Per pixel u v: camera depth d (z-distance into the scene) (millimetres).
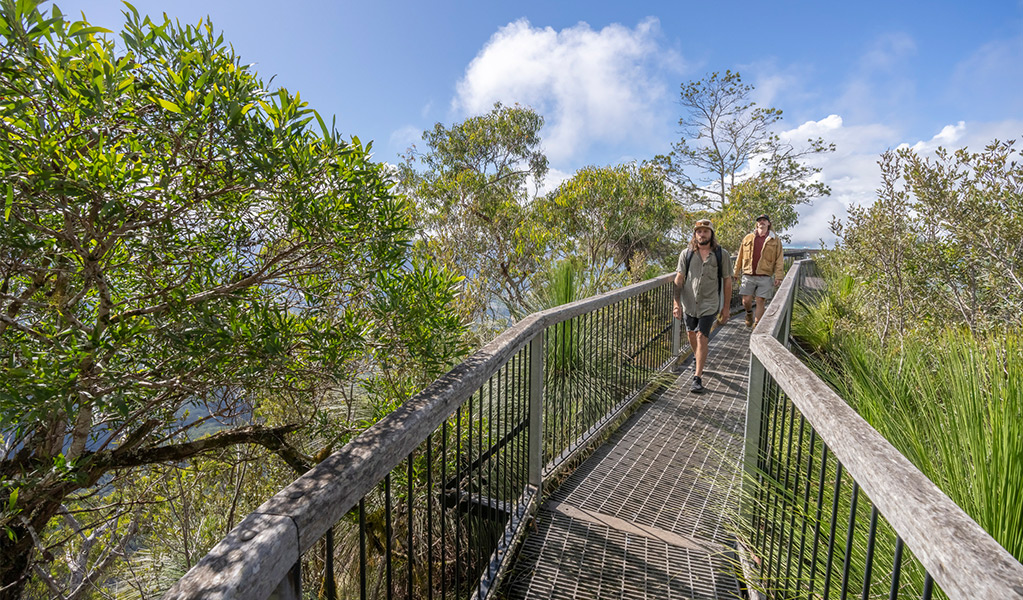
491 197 9070
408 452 1380
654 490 3197
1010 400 1795
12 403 1812
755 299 8008
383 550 3457
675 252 14203
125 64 1782
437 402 1593
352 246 2652
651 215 10672
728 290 5004
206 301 2381
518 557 2555
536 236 8031
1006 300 4301
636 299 4906
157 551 4348
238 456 4195
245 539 812
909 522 843
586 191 9625
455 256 7629
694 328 5141
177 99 1866
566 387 4066
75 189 1742
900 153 4914
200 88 1921
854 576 1798
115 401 2117
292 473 4477
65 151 1794
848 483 2129
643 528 2791
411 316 2912
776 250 7703
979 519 1717
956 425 2104
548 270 7035
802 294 8539
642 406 4719
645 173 10445
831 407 1395
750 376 2451
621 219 9836
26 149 1659
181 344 2346
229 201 2387
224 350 2443
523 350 2898
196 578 720
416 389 3385
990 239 4348
